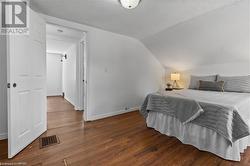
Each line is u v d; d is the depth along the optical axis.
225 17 2.50
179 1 2.09
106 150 1.95
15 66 1.74
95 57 3.23
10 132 1.68
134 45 4.09
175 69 4.88
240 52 3.22
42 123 2.44
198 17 2.64
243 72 3.44
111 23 2.94
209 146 1.92
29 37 2.02
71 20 2.77
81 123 3.02
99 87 3.34
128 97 4.02
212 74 3.97
